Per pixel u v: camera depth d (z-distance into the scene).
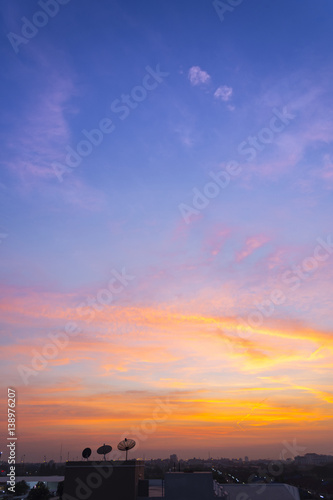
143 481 43.06
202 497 39.31
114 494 40.50
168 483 40.06
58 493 78.31
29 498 84.00
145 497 40.31
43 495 83.50
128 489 40.53
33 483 116.06
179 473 40.31
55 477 132.00
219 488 43.97
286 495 46.19
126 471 41.34
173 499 39.56
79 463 42.03
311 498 57.41
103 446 44.88
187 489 39.69
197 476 40.03
